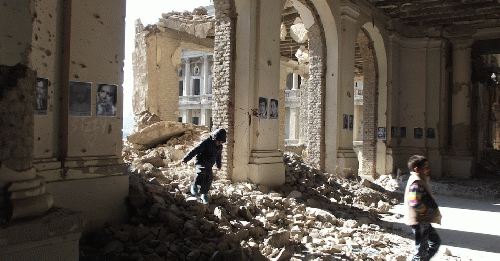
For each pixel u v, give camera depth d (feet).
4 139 8.60
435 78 50.42
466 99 50.85
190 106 128.16
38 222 8.55
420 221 13.20
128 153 32.76
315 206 24.47
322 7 35.73
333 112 36.94
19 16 8.86
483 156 58.34
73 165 14.80
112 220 15.87
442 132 50.49
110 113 16.29
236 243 15.31
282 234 16.66
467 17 47.50
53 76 14.58
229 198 20.52
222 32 27.35
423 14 46.78
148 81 46.98
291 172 30.40
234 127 27.22
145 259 12.48
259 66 27.30
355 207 26.50
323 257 15.23
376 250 17.21
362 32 46.83
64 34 14.88
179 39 50.57
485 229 22.75
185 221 15.96
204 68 127.75
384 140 48.08
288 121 120.06
